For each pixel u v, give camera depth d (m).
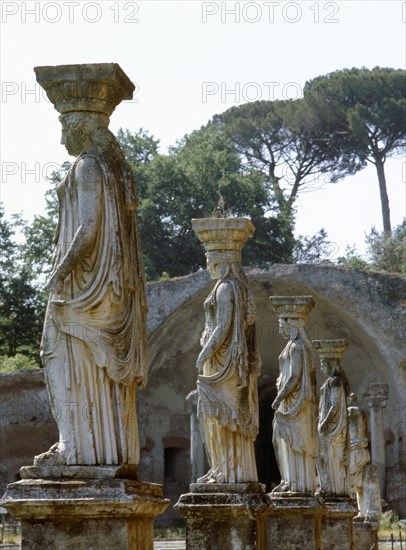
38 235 78.00
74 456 11.38
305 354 23.36
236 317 17.42
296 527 22.03
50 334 11.62
